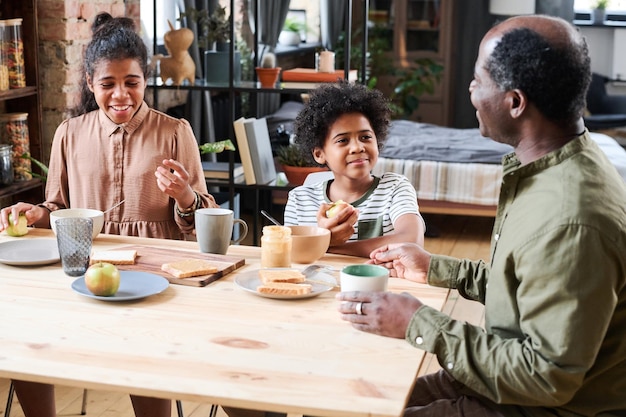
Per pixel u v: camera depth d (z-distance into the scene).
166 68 4.17
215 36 4.41
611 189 1.50
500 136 1.61
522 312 1.49
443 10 8.07
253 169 4.16
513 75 1.53
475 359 1.50
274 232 2.03
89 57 2.54
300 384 1.40
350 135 2.33
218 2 5.22
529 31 1.53
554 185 1.51
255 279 1.94
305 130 2.42
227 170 4.27
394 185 2.37
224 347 1.55
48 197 2.69
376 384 1.41
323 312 1.75
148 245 2.26
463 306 3.99
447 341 1.52
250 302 1.80
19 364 1.46
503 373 1.47
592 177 1.49
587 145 1.55
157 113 2.64
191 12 4.41
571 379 1.43
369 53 7.57
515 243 1.51
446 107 8.24
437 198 5.23
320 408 1.33
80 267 1.96
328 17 6.66
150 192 2.59
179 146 2.61
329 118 2.34
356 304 1.66
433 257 1.97
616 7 7.97
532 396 1.46
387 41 8.22
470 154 5.24
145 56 2.59
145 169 2.58
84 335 1.60
